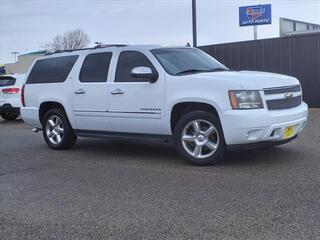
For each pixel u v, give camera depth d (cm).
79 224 509
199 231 471
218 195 585
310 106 1606
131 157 857
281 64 1653
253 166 728
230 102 695
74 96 901
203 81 724
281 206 532
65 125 941
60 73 945
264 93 699
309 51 1589
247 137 693
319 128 1105
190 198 579
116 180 688
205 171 712
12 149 1004
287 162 746
